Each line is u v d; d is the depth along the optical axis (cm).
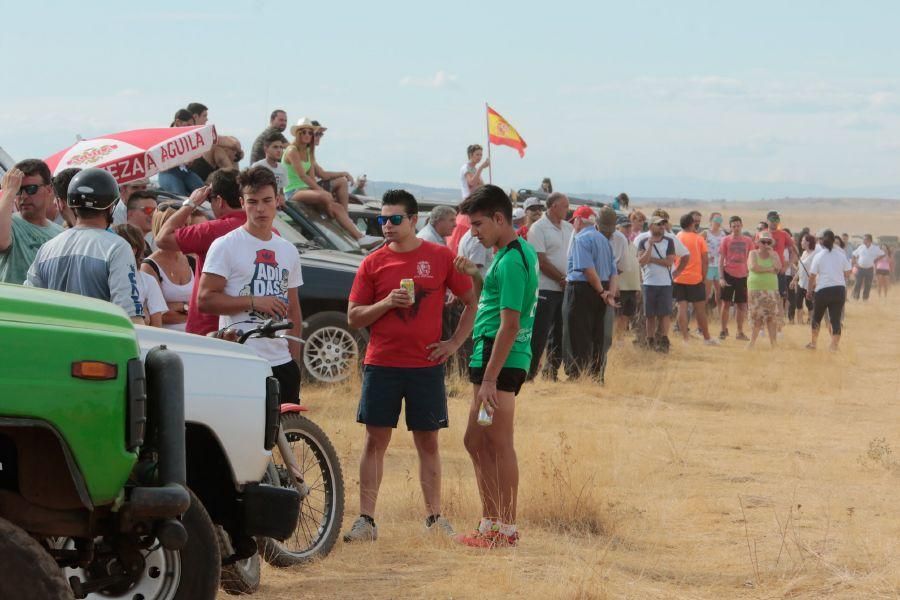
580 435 2708
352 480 2158
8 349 987
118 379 1030
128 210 2109
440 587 1525
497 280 1722
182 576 1199
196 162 3481
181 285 1991
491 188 1700
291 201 3397
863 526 1994
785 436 2956
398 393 1792
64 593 951
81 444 1013
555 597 1505
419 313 1784
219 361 1318
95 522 1078
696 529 1970
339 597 1479
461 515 1973
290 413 1672
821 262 4981
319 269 3052
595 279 3525
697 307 5094
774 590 1598
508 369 1738
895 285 13538
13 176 1641
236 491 1339
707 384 3803
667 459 2567
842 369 4375
